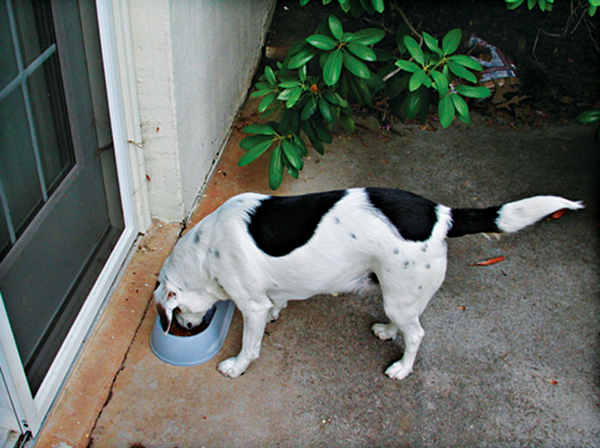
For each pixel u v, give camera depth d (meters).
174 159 3.41
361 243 2.44
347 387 2.85
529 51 5.55
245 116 4.84
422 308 2.62
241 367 2.83
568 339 3.15
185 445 2.55
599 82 5.29
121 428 2.60
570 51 5.60
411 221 2.42
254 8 4.96
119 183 3.22
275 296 2.71
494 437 2.66
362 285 2.70
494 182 4.27
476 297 3.37
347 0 3.48
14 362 2.22
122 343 2.97
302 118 3.69
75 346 2.83
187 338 2.84
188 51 3.33
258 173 4.23
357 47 3.39
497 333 3.16
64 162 2.65
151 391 2.76
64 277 2.78
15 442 2.45
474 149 4.61
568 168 4.43
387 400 2.80
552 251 3.72
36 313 2.55
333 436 2.63
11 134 2.20
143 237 3.60
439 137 4.73
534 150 4.61
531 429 2.70
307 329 3.13
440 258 2.49
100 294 3.09
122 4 2.82
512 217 2.39
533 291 3.43
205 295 2.72
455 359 3.01
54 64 2.43
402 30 4.18
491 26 5.75
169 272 2.70
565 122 4.92
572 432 2.69
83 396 2.71
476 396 2.83
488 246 3.73
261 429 2.64
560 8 5.98
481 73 4.98
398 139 4.68
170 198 3.58
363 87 3.72
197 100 3.64
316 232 2.46
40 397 2.55
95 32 2.71
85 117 2.76
